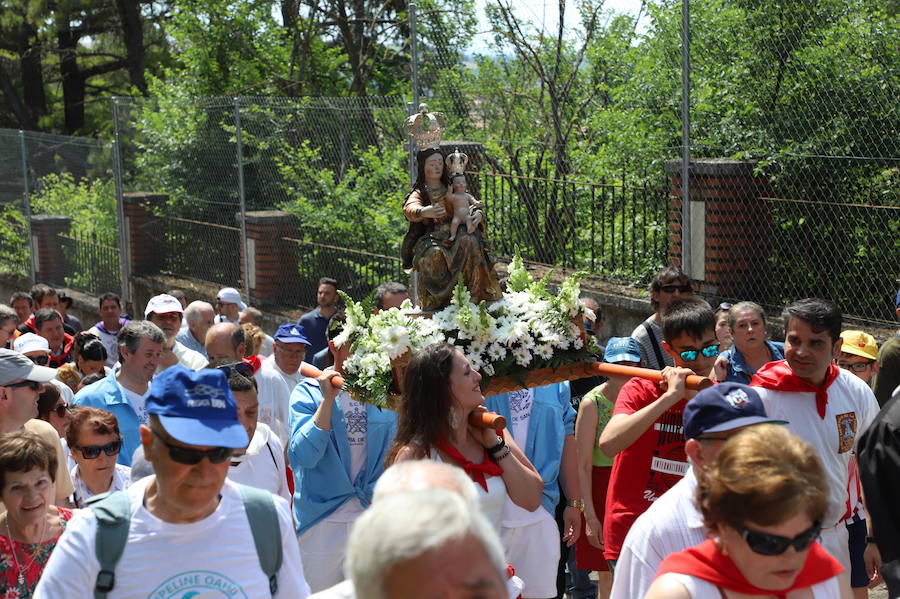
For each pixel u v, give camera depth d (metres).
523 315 4.61
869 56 7.46
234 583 2.88
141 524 2.83
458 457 3.78
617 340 5.27
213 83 18.56
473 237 4.72
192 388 2.79
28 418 4.71
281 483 4.65
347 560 1.87
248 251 12.69
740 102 8.14
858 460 3.75
